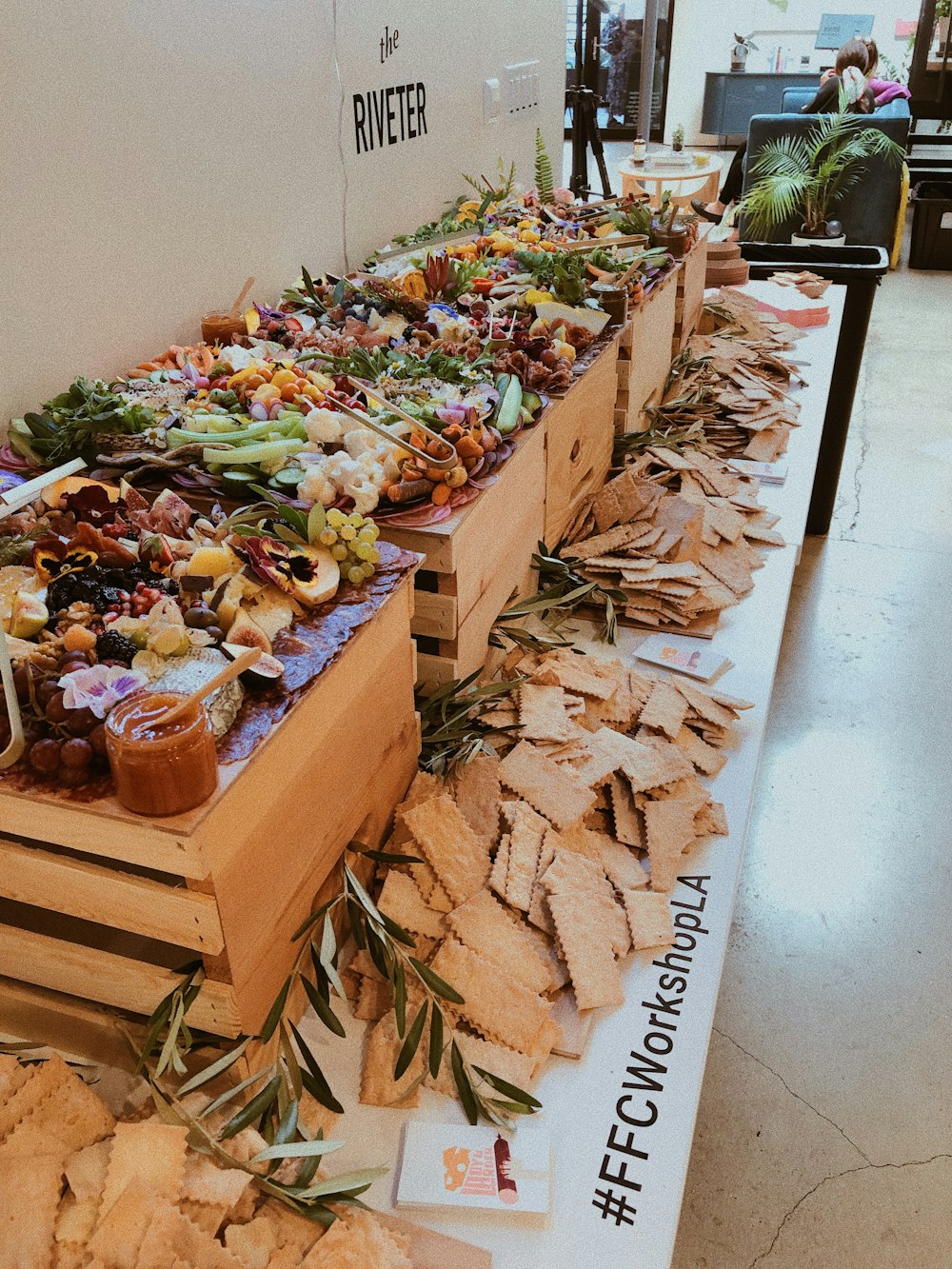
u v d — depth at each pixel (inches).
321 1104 44.7
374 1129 44.4
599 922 52.0
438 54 129.3
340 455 60.3
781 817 106.0
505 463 66.9
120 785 36.4
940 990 88.3
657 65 432.5
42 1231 36.5
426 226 125.6
